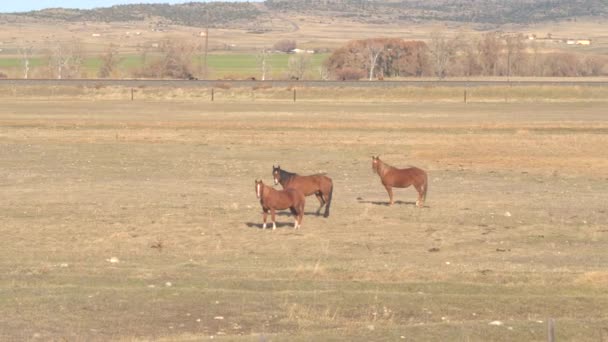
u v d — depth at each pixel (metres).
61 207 32.28
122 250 24.62
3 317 17.03
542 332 15.89
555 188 38.38
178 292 18.98
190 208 32.00
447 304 18.31
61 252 24.27
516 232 27.84
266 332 16.30
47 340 15.76
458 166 46.06
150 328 16.56
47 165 45.38
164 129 64.38
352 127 66.31
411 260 23.44
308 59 163.62
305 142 56.34
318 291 19.30
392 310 17.89
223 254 24.03
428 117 75.56
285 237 26.44
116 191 36.59
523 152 51.56
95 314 17.38
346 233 27.27
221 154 50.47
